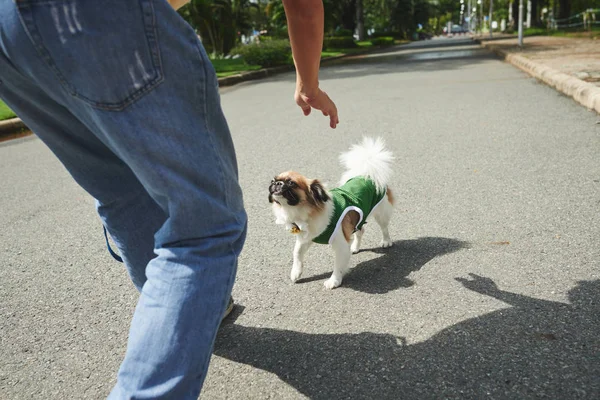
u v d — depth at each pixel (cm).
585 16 3431
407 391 197
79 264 353
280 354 230
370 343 233
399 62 2141
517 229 351
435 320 248
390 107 905
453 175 487
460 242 342
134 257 204
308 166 559
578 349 214
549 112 738
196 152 151
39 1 133
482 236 347
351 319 257
